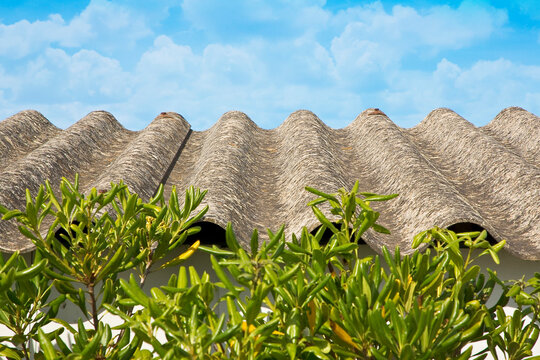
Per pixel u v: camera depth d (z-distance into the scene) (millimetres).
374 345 2395
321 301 2430
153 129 6062
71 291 2727
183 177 5164
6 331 3826
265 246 2363
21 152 5711
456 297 2436
